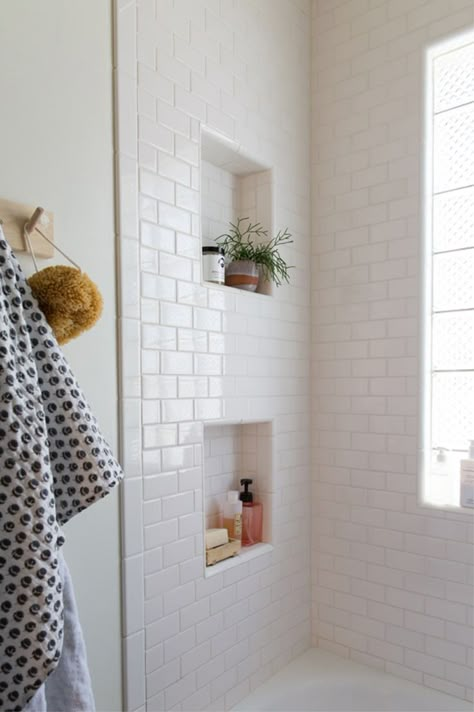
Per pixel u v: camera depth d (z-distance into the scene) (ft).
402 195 5.37
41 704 2.20
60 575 2.25
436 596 5.09
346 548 5.74
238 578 4.84
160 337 4.00
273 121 5.42
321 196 5.97
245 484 5.38
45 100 3.18
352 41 5.72
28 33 3.09
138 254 3.79
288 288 5.65
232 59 4.85
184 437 4.21
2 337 2.08
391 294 5.44
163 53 4.06
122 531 3.63
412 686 5.16
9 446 2.01
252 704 4.83
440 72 5.41
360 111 5.66
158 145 4.00
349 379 5.74
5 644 1.98
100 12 3.55
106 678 3.50
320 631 5.92
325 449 5.92
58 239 3.24
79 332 2.72
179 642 4.12
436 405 5.40
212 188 5.27
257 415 5.15
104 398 3.54
